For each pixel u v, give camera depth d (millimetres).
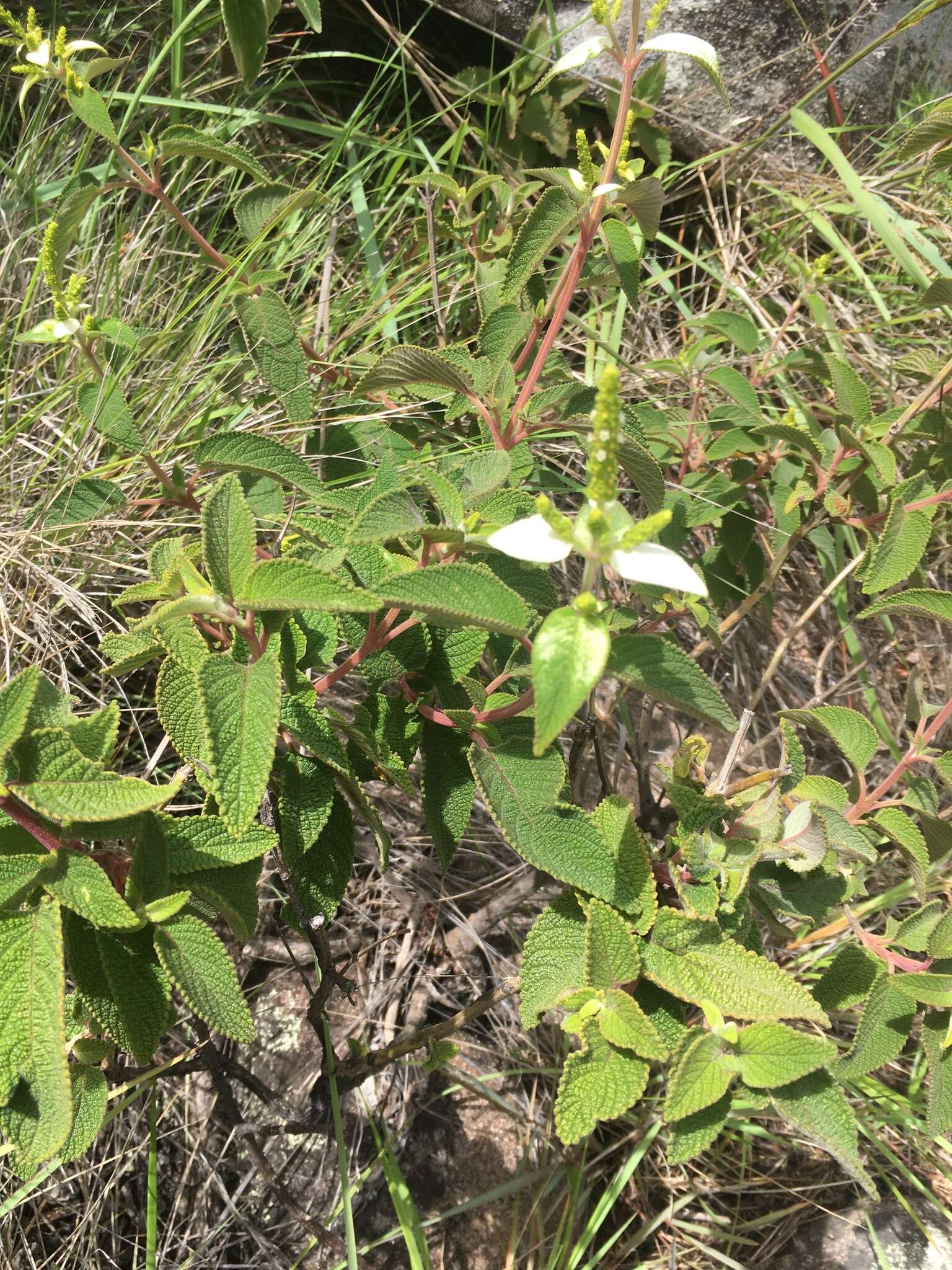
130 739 560
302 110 804
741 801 435
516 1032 586
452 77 822
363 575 403
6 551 537
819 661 727
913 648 826
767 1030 353
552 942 395
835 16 876
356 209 716
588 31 792
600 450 263
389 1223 519
